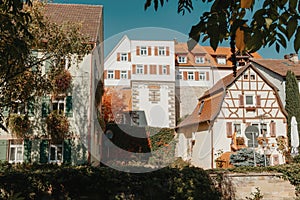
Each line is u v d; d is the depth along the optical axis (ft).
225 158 56.49
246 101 70.44
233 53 5.83
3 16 12.60
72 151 46.26
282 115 71.20
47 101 46.83
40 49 37.83
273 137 70.18
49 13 57.82
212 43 5.58
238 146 65.77
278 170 34.37
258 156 51.60
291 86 76.43
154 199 26.99
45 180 27.25
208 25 5.61
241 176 32.94
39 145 46.80
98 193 27.14
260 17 5.51
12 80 34.40
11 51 13.34
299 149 53.93
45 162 46.47
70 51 37.60
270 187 33.73
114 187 27.14
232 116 69.21
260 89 71.41
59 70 39.50
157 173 27.53
